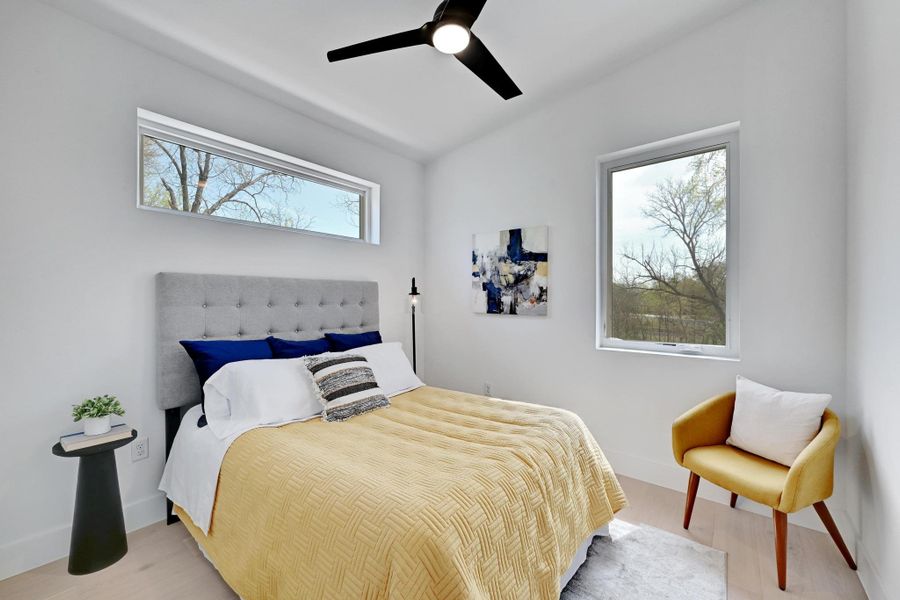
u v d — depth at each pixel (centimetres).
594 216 278
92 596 158
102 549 174
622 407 266
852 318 186
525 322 314
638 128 258
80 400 188
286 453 156
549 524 146
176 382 214
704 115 234
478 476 137
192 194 241
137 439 206
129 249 204
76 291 188
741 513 219
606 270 282
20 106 173
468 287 347
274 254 267
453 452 160
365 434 182
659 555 183
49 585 164
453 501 122
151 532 202
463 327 351
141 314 208
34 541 175
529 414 205
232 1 182
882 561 148
